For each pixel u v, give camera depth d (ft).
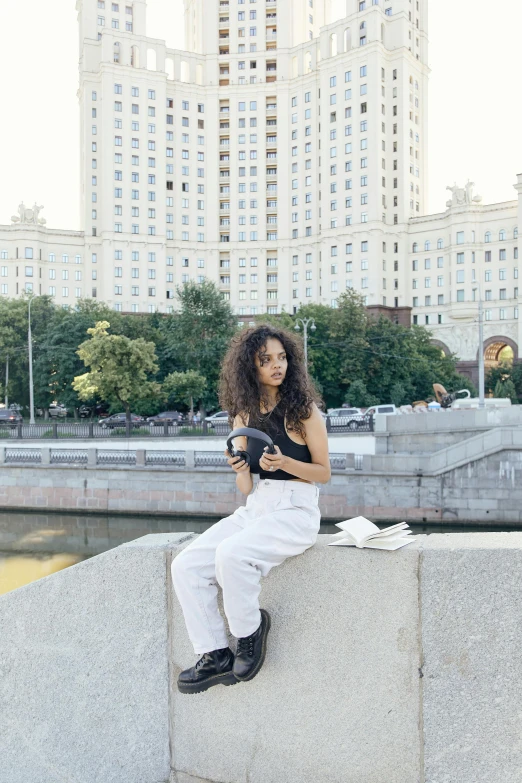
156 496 80.48
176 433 105.70
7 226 316.19
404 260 304.50
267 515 7.85
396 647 7.96
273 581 8.33
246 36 338.13
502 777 7.65
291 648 8.27
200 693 8.64
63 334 188.14
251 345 8.09
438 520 71.56
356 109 301.22
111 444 100.32
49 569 63.00
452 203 294.87
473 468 70.54
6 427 107.24
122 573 8.84
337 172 307.78
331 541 8.54
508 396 242.17
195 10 376.27
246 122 332.60
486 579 7.69
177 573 8.02
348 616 8.09
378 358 200.95
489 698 7.69
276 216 330.75
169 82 330.34
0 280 315.78
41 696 9.11
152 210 323.98
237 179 333.83
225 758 8.55
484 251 289.53
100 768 8.95
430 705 7.86
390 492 73.31
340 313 200.23
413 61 313.32
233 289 331.98
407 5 310.65
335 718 8.15
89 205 326.44
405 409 136.15
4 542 72.49
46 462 84.89
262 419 8.09
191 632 7.99
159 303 322.75
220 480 78.59
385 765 8.01
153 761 8.84
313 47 323.78
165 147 327.88
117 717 8.91
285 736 8.32
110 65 315.37
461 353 292.20
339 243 306.35
